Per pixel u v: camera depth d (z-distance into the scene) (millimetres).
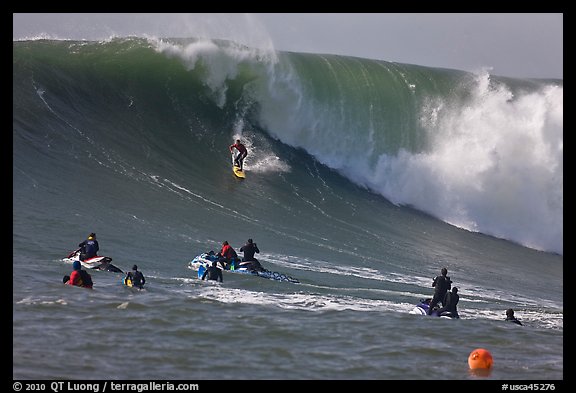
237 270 88000
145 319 59562
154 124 132875
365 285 90500
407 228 131500
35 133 118500
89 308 61562
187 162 128500
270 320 62906
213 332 57562
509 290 104562
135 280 73875
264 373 49375
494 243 137750
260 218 117375
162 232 101812
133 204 109500
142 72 139500
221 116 140750
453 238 133250
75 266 71312
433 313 74750
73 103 128625
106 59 139625
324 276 92875
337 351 55406
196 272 86000
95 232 95688
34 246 86250
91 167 116312
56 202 102938
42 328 54750
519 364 55812
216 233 106625
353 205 134000
